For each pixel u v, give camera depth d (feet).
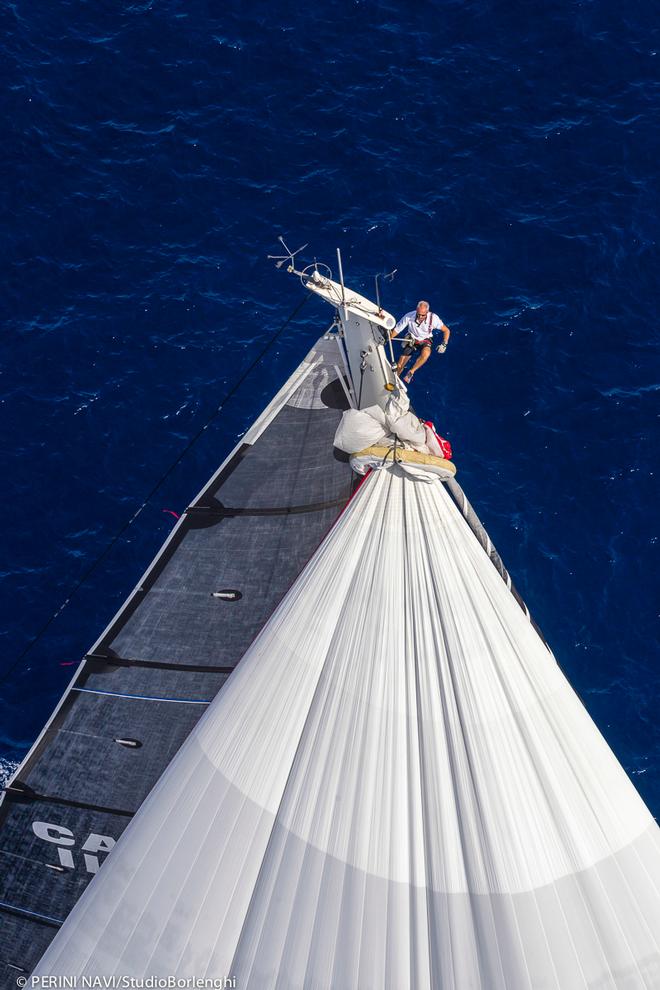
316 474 92.68
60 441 151.23
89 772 84.48
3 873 84.17
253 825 65.57
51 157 174.29
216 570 90.33
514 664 66.59
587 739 66.59
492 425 153.89
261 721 67.10
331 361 96.78
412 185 174.29
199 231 169.68
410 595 67.51
